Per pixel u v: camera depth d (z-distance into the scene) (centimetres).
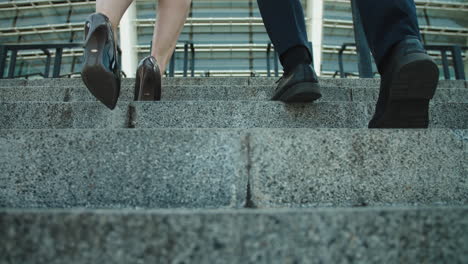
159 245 45
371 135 75
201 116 127
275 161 72
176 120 127
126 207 69
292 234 46
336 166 73
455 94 191
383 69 90
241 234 45
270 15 117
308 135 73
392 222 47
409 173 74
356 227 46
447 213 48
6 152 72
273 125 126
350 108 128
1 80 267
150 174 71
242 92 194
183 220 46
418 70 82
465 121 132
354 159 73
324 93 181
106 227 46
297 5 118
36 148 72
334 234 46
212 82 262
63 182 71
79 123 131
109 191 70
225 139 72
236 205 70
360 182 73
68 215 46
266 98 193
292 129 73
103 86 93
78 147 72
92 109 132
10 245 45
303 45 117
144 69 143
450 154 75
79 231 46
